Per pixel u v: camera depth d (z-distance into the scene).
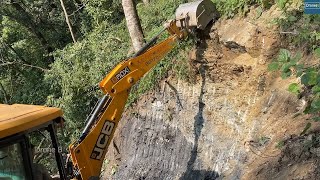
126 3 11.67
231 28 8.57
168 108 10.05
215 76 8.88
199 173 8.62
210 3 8.97
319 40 6.93
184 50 9.53
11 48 19.98
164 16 13.21
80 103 13.64
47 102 14.55
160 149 10.07
